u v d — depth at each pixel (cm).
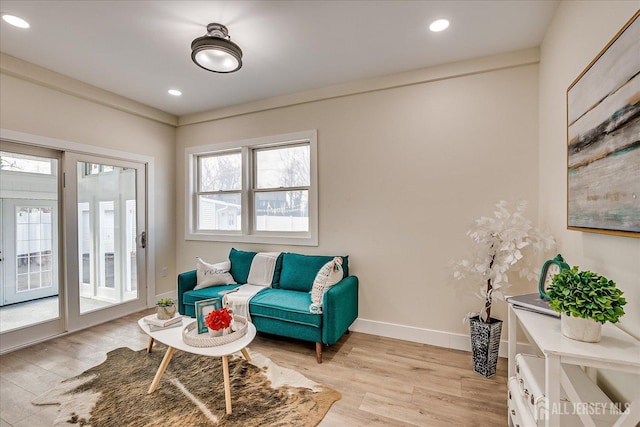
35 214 283
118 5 189
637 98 103
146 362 235
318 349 235
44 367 229
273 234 354
